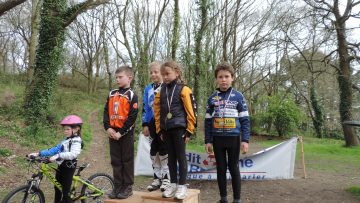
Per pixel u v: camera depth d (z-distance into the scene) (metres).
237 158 5.20
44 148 13.38
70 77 45.84
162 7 21.64
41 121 16.67
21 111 17.02
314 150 19.94
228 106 5.21
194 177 9.69
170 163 4.63
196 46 21.41
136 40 21.78
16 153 11.64
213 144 5.32
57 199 5.81
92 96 41.41
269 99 33.66
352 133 21.92
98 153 15.10
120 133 4.85
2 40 41.09
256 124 33.41
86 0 18.00
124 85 5.12
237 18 22.02
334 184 9.70
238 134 5.20
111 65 47.66
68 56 42.66
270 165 9.93
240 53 23.94
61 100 24.34
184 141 4.55
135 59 21.72
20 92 24.22
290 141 10.12
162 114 4.66
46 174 5.66
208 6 20.84
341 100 22.58
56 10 17.78
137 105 5.02
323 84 38.69
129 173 4.94
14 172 9.66
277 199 7.89
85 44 41.81
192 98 4.67
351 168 13.36
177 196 4.39
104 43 36.62
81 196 6.05
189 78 21.75
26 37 39.03
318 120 35.81
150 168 10.38
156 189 5.29
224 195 5.27
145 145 10.51
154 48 22.14
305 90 38.38
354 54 21.83
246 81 38.69
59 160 5.50
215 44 21.84
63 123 5.71
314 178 10.62
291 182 9.68
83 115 27.36
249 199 7.87
